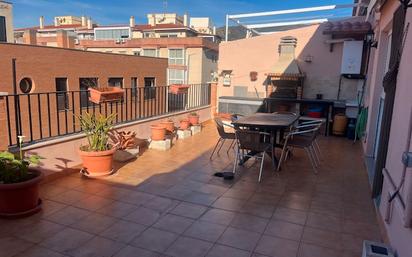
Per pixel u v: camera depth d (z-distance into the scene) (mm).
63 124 12523
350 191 4270
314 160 5688
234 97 9703
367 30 8078
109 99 5293
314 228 3211
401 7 3254
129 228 3105
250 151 5512
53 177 4320
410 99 2570
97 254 2670
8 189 3105
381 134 3682
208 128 8562
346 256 2738
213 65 32312
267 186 4371
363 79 8633
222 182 4473
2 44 12258
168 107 8648
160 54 30516
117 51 32250
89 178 4445
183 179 4539
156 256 2662
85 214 3373
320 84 9195
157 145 6176
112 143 5281
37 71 13703
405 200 2359
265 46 9750
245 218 3385
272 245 2873
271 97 9523
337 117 8180
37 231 3004
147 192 4016
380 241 2994
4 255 2623
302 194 4117
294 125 5828
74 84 15492
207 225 3205
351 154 6355
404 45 3064
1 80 12406
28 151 3939
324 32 8594
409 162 2035
